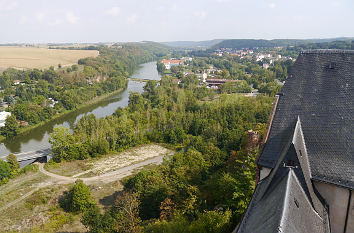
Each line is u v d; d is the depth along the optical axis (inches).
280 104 1088.2
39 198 2795.3
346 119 957.8
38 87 7066.9
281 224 562.6
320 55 1095.0
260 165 1016.9
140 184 2450.8
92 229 1945.1
